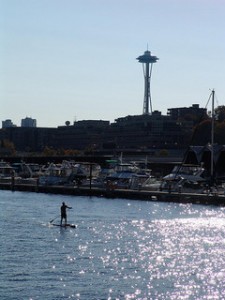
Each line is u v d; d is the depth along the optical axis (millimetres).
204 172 182250
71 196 166500
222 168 189250
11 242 84250
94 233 94875
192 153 195000
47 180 192000
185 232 98500
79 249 80375
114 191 162125
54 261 72125
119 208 133750
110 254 77562
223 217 119500
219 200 143875
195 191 160125
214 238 92562
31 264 70125
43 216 116125
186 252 80500
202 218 117438
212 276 66688
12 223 104750
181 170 175375
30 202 146375
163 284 62781
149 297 58125
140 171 189625
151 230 100000
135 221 110938
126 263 72250
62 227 100625
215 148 190875
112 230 98812
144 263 72562
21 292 58750
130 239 90000
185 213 125500
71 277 64625
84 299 57094
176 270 69188
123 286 61625
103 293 59062
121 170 190250
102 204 142375
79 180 184875
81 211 126375
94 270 68062
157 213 125000
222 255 78812
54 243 84250
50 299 56906
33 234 92125
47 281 62781
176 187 161375
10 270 66938
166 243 87188
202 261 74625
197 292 60125
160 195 152875
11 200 152000
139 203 146375
